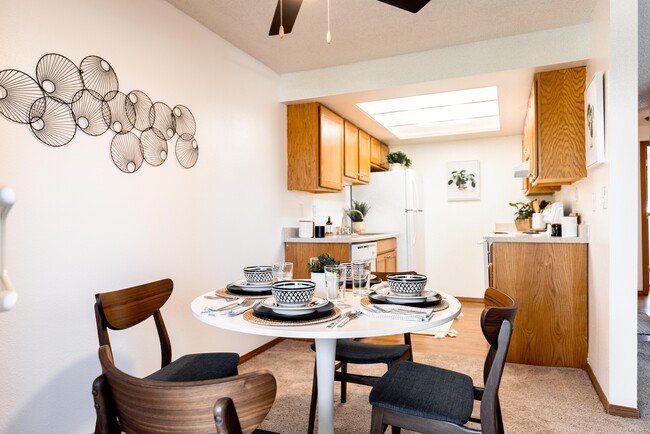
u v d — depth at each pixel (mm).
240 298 1662
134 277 2143
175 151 2428
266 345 3303
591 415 2105
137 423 761
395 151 5617
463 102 4211
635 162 2064
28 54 1661
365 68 3309
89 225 1908
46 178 1726
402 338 3590
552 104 2855
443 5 2439
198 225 2605
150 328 2252
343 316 1361
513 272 2908
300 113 3668
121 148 2072
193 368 1600
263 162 3334
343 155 4137
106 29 2000
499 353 1156
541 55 2791
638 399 2279
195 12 2512
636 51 2064
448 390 1362
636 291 2074
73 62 1840
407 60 3178
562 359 2812
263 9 2475
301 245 3605
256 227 3223
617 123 2090
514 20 2639
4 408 1575
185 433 720
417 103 4230
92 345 1911
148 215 2234
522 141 4934
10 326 1598
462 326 3934
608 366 2148
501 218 5180
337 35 2830
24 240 1646
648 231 5453
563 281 2807
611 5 2098
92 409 1906
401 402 1272
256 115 3250
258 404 747
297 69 3475
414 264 4992
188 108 2537
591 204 2615
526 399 2299
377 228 5008
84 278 1881
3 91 1578
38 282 1693
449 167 5410
